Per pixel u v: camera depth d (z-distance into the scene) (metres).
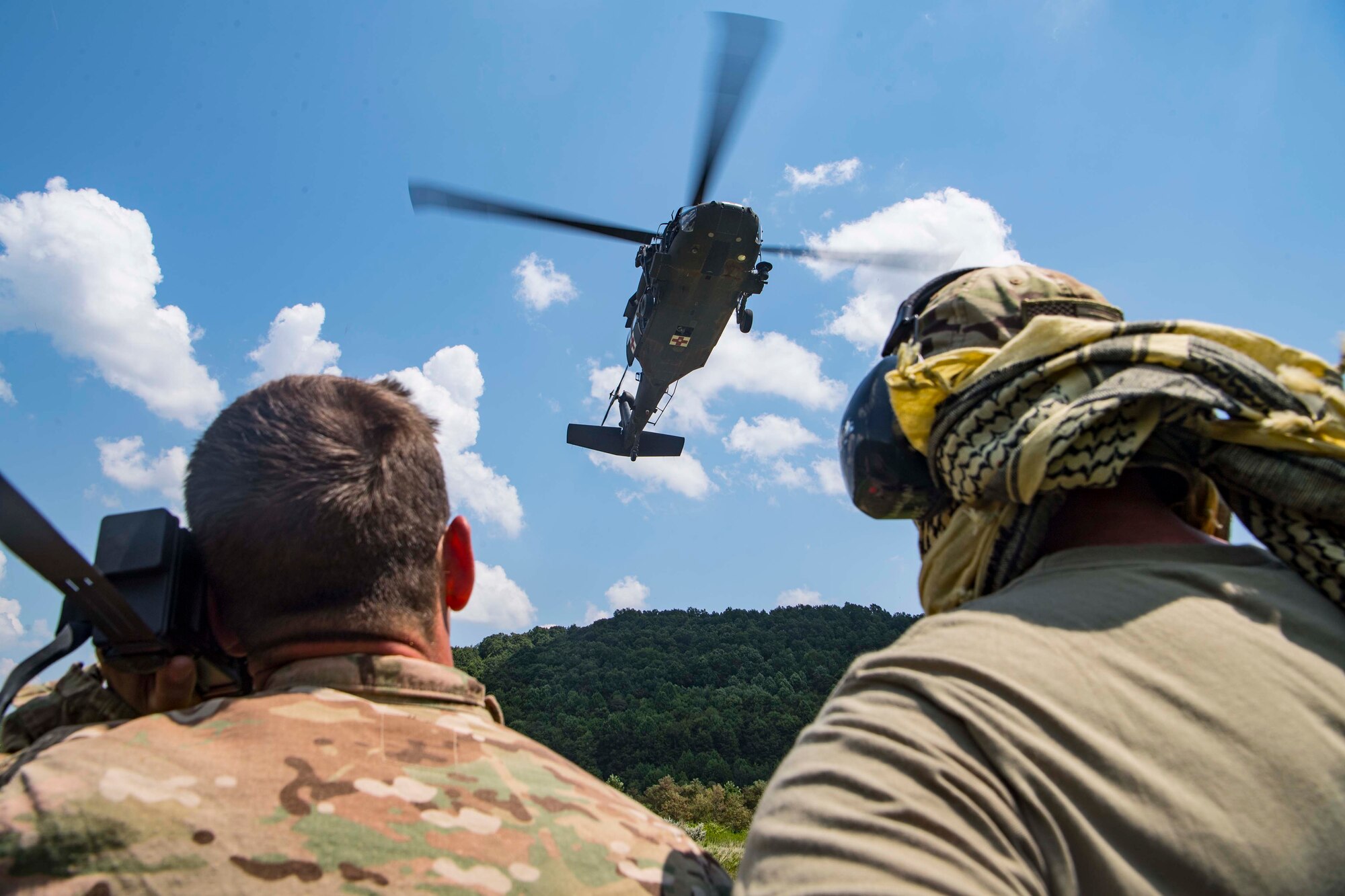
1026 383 1.10
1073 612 0.98
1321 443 1.02
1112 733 0.86
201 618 1.32
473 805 1.18
